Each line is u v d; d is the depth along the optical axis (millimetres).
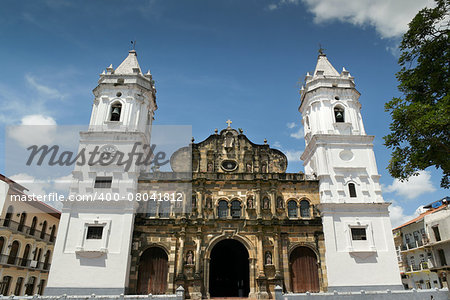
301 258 37562
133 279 34938
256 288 35719
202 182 39469
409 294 31312
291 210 39438
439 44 22047
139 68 44781
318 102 42938
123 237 34656
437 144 21359
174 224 37375
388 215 37719
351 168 39375
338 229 36938
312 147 42625
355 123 41812
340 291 34344
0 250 39500
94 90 42656
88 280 32906
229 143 43188
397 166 23641
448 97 20625
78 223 35062
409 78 23547
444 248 42875
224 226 38062
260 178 39969
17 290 42844
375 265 35531
